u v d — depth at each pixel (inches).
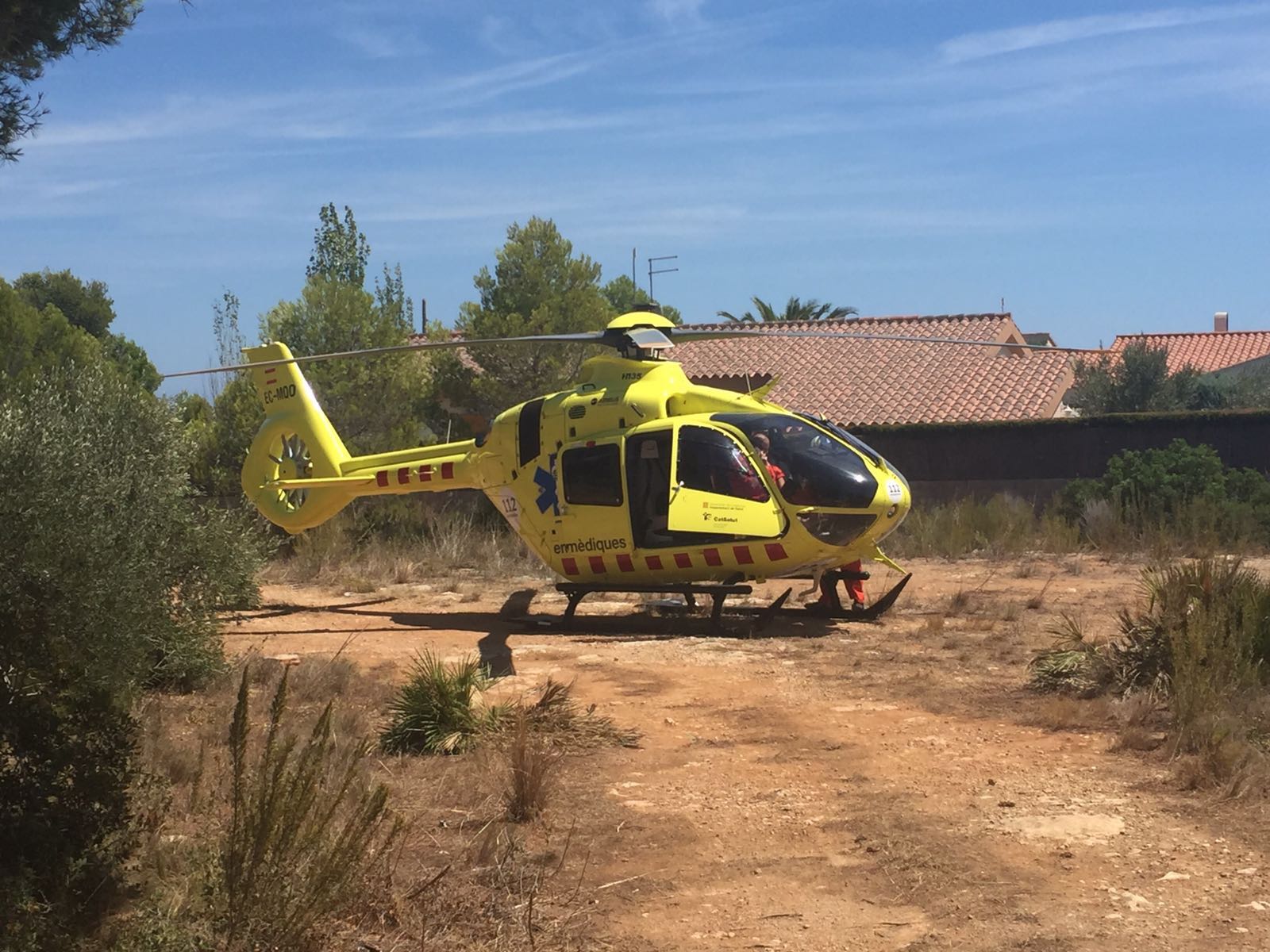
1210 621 349.1
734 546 503.5
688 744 331.6
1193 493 847.1
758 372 1254.9
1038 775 293.1
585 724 342.6
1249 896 214.5
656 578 531.8
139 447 327.3
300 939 192.7
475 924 211.3
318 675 400.2
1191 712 313.0
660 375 537.0
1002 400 1111.6
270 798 196.9
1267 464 903.1
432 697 330.0
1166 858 235.3
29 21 275.6
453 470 585.6
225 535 395.9
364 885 215.5
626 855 245.1
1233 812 260.2
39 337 899.4
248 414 923.4
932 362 1226.6
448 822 264.2
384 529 884.0
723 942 204.1
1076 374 1291.8
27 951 182.7
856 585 554.9
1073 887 222.4
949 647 468.1
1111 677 375.2
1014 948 197.2
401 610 620.7
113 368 377.7
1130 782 285.0
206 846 229.1
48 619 207.6
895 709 367.9
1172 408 1226.0
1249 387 1288.1
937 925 207.9
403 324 1135.0
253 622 577.9
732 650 474.0
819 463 500.4
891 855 241.8
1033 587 650.2
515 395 1045.8
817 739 334.6
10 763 215.0
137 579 227.0
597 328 1065.5
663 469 513.0
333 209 1457.9
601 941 204.8
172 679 382.6
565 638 516.1
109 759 215.8
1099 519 847.7
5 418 221.5
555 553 540.4
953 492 986.7
